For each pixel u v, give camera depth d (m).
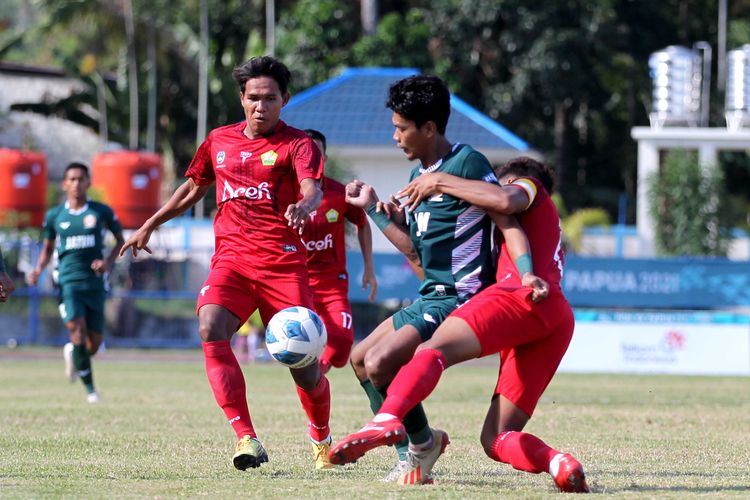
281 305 24.50
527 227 21.59
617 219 155.88
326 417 25.69
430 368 19.98
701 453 29.58
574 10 135.88
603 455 29.00
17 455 28.02
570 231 105.75
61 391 53.38
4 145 149.25
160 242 105.00
